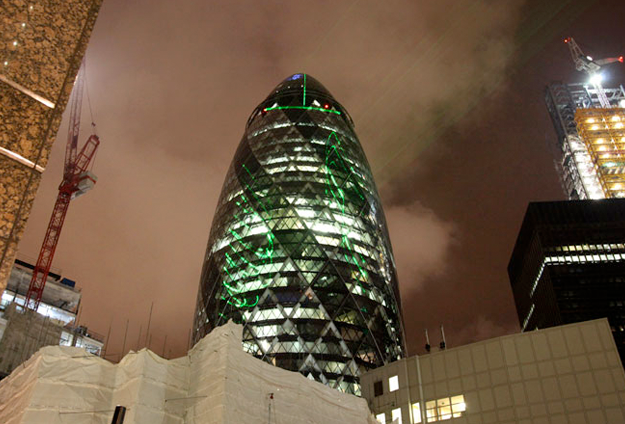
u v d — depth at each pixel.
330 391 53.25
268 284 146.50
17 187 7.04
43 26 7.89
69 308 132.50
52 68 7.79
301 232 155.62
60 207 148.75
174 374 44.56
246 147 184.75
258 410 45.00
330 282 147.75
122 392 42.16
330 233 157.88
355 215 167.12
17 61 7.49
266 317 141.12
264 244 154.62
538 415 66.38
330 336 138.75
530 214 194.50
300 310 141.38
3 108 7.20
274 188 166.62
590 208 191.88
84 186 150.25
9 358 92.06
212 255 165.50
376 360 140.75
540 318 191.62
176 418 42.91
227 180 183.38
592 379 65.88
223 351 44.91
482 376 71.88
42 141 7.41
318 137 181.62
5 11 7.60
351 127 197.38
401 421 75.25
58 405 39.22
